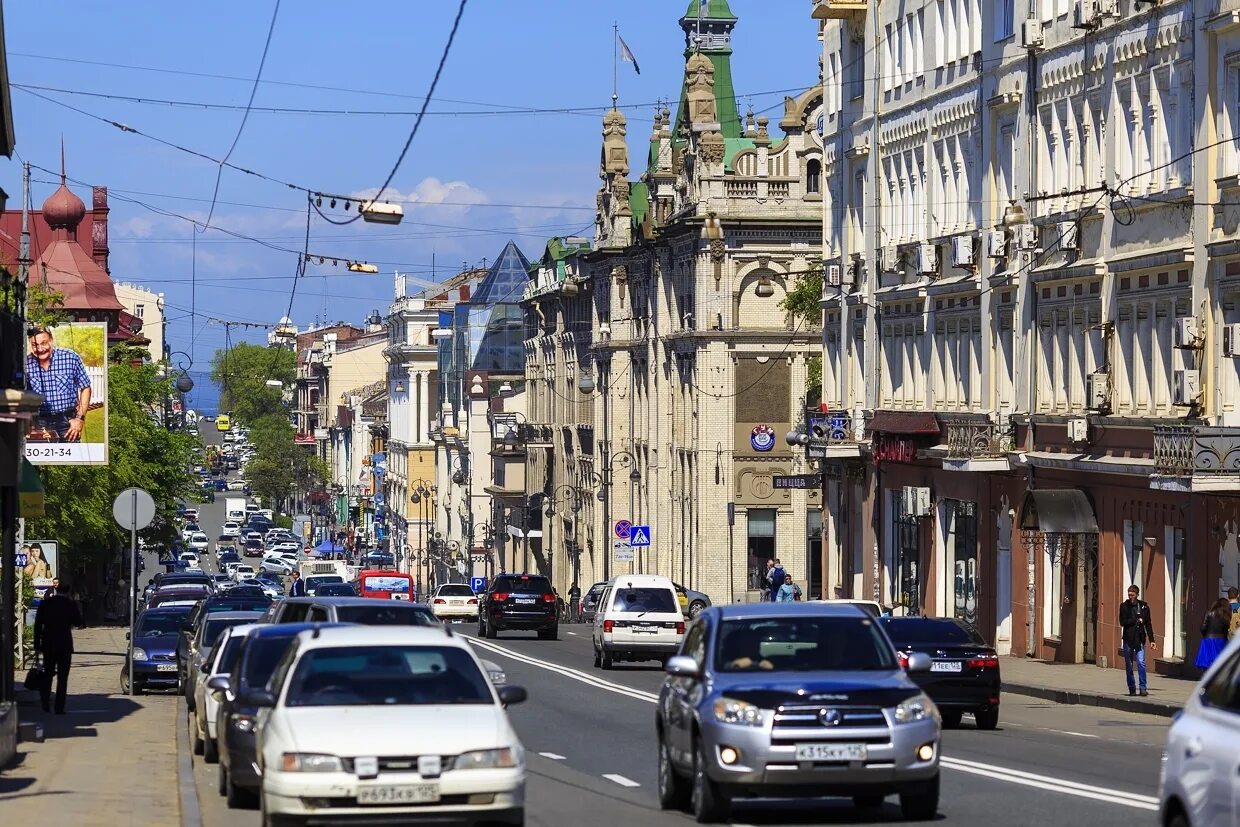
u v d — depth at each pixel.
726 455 99.31
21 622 54.97
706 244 99.31
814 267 99.94
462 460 172.12
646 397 113.81
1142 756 31.31
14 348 29.64
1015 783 26.12
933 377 69.19
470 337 171.50
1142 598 51.97
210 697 30.83
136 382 94.75
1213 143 47.81
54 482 82.94
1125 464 51.94
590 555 126.88
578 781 27.94
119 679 54.34
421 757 19.00
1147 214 51.97
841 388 80.44
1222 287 47.38
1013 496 62.00
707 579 99.31
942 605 69.00
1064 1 57.78
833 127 81.44
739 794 21.48
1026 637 60.47
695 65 102.50
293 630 26.56
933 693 36.59
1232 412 47.22
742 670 22.70
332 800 18.80
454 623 98.50
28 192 36.38
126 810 23.34
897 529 74.38
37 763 29.38
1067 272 56.50
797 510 99.62
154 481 97.88
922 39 70.56
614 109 122.94
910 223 72.38
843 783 21.27
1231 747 13.77
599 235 123.75
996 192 63.44
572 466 133.38
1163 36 50.69
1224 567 47.00
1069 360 57.50
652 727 37.66
